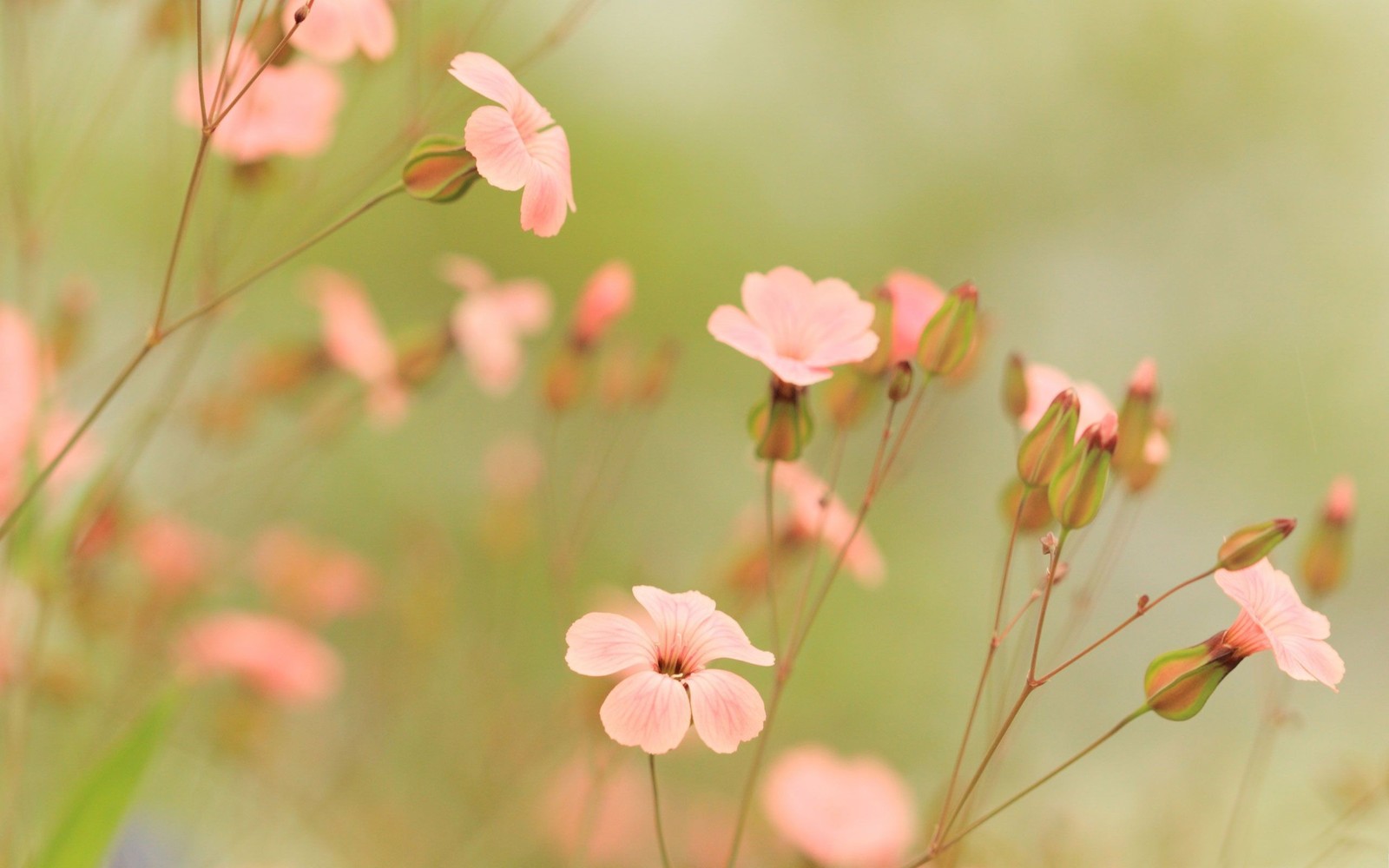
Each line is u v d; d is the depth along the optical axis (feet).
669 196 4.95
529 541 3.00
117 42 2.47
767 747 3.46
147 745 2.17
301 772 2.81
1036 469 2.10
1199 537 4.66
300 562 2.75
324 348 2.44
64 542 2.22
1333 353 4.94
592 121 4.89
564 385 2.36
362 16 2.19
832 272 5.07
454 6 4.17
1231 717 3.91
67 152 2.90
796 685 3.99
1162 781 2.81
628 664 2.05
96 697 2.35
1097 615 4.28
